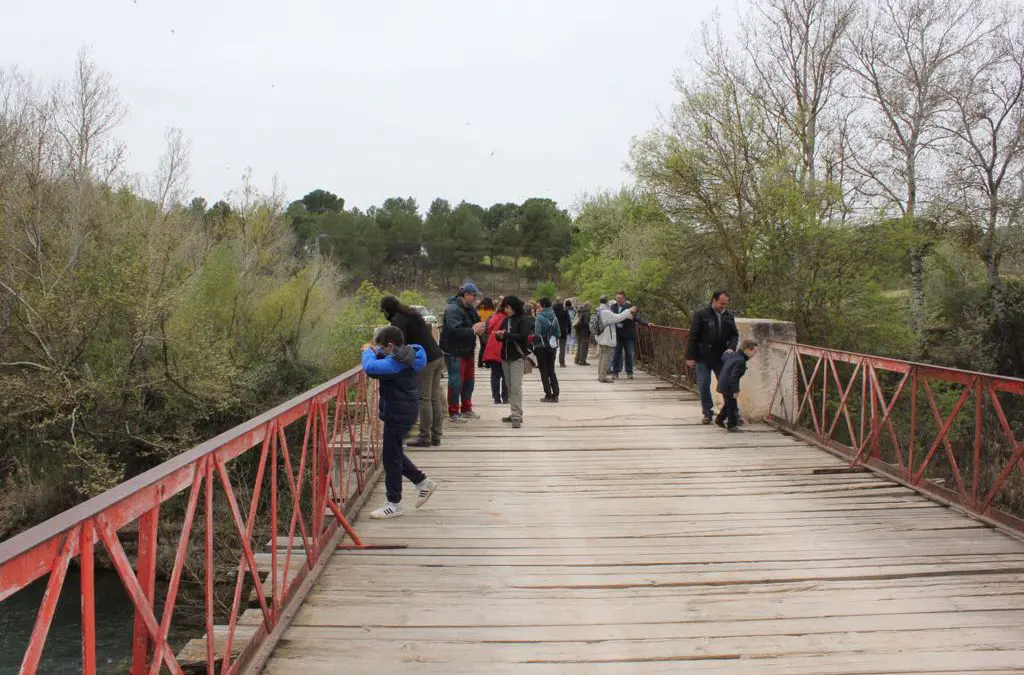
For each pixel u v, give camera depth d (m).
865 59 23.80
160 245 15.69
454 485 6.58
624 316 14.65
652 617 3.81
